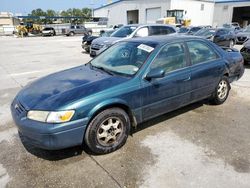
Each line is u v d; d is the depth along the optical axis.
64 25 44.91
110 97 3.05
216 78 4.59
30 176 2.80
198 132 3.79
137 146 3.40
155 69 3.52
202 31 15.05
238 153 3.21
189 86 4.05
